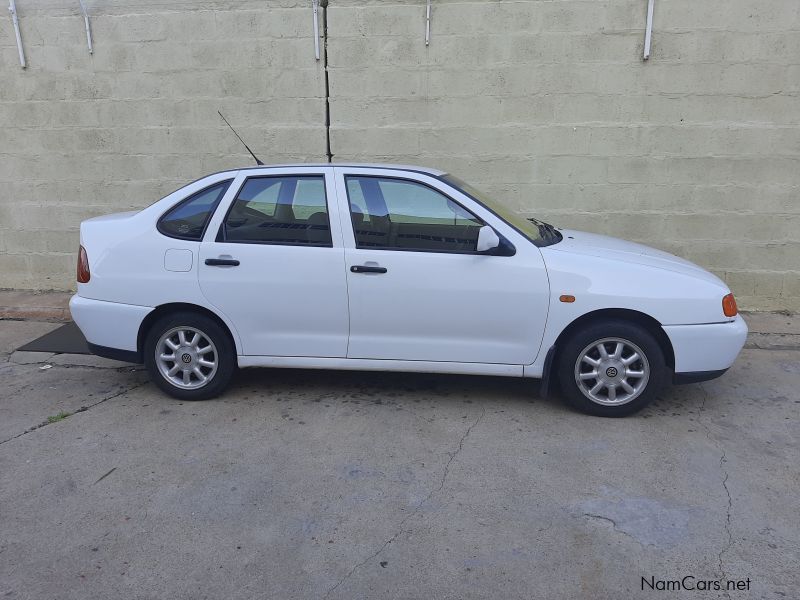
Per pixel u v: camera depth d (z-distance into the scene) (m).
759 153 6.61
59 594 2.72
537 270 4.25
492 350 4.38
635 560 2.93
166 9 6.96
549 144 6.82
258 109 7.09
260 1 6.84
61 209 7.57
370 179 4.46
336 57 6.88
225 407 4.64
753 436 4.18
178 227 4.56
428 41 6.73
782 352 5.84
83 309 4.64
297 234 4.46
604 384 4.37
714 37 6.41
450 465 3.79
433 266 4.31
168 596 2.71
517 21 6.59
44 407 4.69
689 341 4.21
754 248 6.83
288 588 2.76
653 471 3.72
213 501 3.42
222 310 4.50
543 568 2.88
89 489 3.54
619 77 6.60
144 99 7.20
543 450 3.97
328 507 3.36
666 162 6.73
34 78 7.27
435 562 2.92
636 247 4.88
